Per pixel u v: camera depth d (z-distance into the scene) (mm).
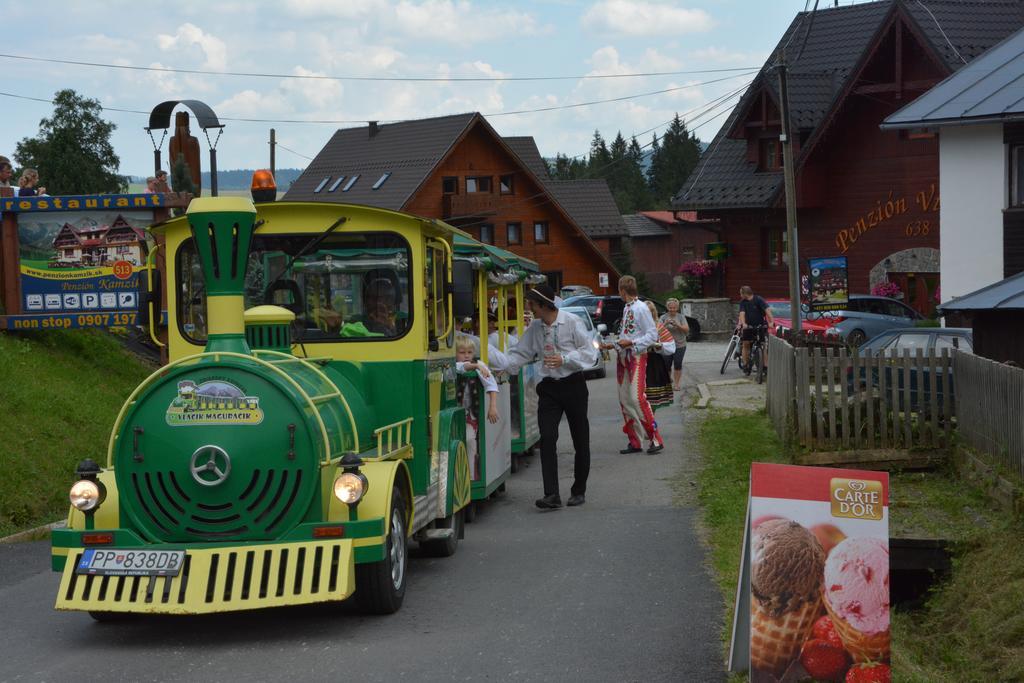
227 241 6957
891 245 36688
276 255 8242
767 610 5500
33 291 16250
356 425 7492
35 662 6492
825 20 42656
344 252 8227
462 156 57562
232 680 6035
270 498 6707
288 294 8242
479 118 57281
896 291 36156
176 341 8219
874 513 5473
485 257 10922
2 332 16219
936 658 7234
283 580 6582
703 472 12523
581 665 6141
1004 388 10070
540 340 11023
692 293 42281
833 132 37344
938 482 11250
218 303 7008
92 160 36906
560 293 53500
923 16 34844
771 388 16484
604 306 39625
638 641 6555
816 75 39781
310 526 6695
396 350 8203
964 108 23625
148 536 6762
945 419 11867
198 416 6738
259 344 7562
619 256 70062
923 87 34500
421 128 59906
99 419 14125
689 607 7262
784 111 23344
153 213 16203
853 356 12062
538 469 13859
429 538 8602
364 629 6977
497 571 8430
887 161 36562
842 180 37562
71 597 6562
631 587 7816
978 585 7988
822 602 5480
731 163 40844
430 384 8531
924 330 20453
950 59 33656
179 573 6551
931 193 35719
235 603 6477
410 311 8203
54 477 11906
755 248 40344
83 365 16500
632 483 12195
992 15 35156
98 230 16203
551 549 9133
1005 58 25422
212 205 6926
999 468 10008
